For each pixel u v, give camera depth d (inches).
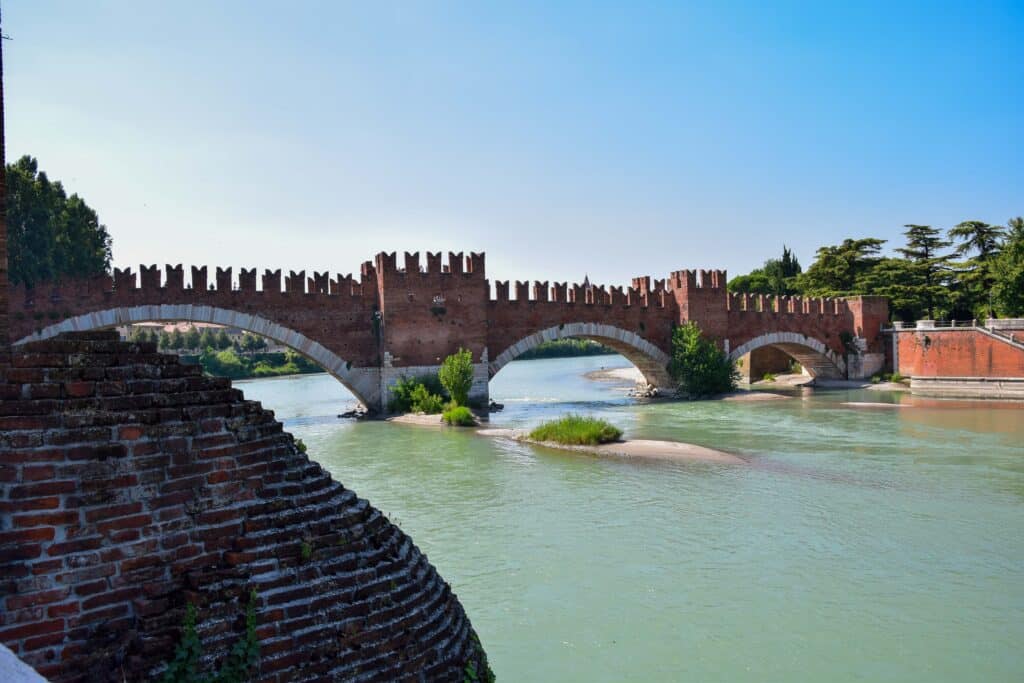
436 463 1445.6
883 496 1135.6
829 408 2429.9
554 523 989.8
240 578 290.7
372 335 2305.6
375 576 323.3
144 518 279.7
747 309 3110.2
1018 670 583.2
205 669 269.4
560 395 3179.1
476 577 785.6
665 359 2938.0
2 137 340.5
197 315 2020.2
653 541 907.4
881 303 3447.3
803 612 694.5
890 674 578.2
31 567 255.8
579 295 2704.2
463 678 334.6
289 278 2165.4
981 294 3816.4
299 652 288.2
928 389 3019.2
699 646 625.9
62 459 267.1
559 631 654.5
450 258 2384.4
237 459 309.4
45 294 1857.8
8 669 186.2
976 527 964.6
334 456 1539.1
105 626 264.5
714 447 1616.6
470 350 2402.8
